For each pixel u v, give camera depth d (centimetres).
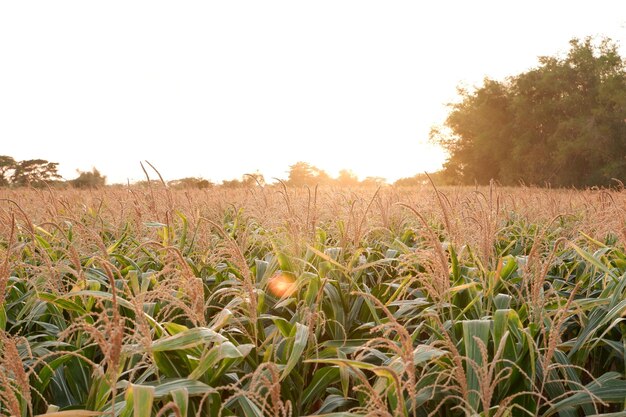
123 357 215
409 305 343
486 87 5741
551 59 5484
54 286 329
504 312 257
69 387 296
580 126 4794
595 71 4981
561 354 271
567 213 659
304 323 299
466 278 342
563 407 231
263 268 388
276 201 623
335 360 204
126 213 584
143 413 177
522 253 546
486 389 195
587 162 5003
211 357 212
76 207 717
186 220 485
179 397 189
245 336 304
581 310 284
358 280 450
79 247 452
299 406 267
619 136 4591
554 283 391
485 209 394
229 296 388
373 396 187
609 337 319
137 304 216
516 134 5362
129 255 459
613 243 524
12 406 178
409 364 182
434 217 627
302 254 408
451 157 6072
